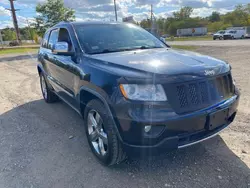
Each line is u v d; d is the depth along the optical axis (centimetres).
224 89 274
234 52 1395
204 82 247
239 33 3634
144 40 402
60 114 470
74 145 340
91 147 307
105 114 255
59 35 430
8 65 1323
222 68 274
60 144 345
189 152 305
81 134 376
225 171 264
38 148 336
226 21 7931
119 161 271
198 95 242
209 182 248
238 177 254
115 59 285
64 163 295
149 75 229
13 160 307
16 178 269
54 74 444
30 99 589
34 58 1677
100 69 270
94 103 276
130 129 229
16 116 468
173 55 304
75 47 346
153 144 227
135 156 241
